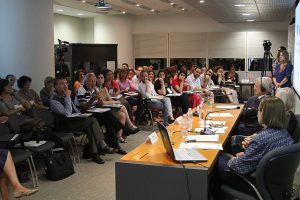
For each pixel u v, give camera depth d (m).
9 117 4.63
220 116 4.67
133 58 13.52
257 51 12.22
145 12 12.30
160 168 2.55
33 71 6.82
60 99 5.31
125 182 2.66
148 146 3.12
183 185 2.51
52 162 4.34
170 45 13.07
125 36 12.85
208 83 9.62
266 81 4.70
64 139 4.65
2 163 3.40
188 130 3.73
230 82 10.66
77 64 9.38
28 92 6.17
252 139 2.71
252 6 8.59
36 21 6.80
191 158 2.64
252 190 2.62
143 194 2.62
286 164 2.37
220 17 10.97
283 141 2.57
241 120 4.85
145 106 7.66
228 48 12.51
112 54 10.38
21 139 4.11
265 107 2.63
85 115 5.16
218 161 2.97
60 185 4.19
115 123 5.54
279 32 11.96
